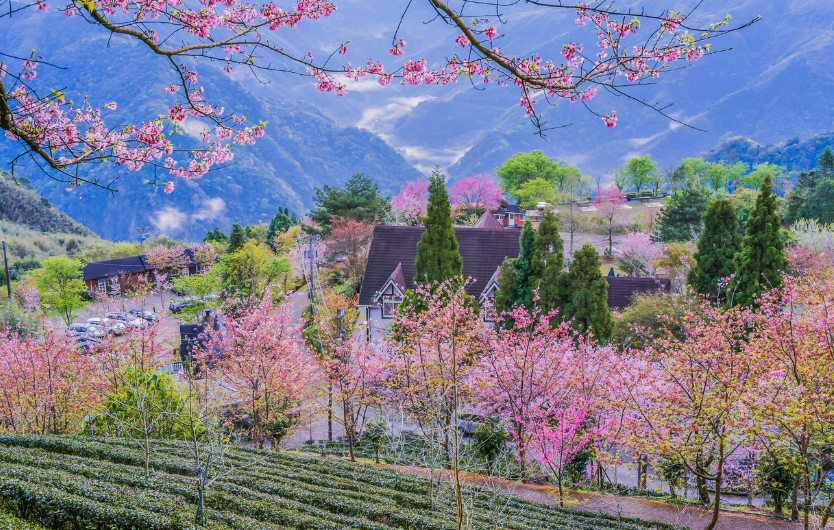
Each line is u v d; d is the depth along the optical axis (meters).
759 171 128.75
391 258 44.56
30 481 11.69
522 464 18.73
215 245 94.25
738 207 70.44
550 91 6.11
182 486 13.05
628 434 16.64
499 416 20.92
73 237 128.50
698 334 16.78
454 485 12.12
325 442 22.98
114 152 6.32
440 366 18.19
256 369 23.28
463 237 45.28
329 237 64.88
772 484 16.33
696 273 34.12
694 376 15.47
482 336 20.59
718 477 14.67
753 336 16.36
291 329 25.78
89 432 22.62
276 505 12.79
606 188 113.44
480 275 43.53
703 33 5.35
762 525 15.73
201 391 14.50
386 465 20.20
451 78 6.75
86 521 10.26
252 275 60.69
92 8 4.99
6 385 22.05
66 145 6.04
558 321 30.53
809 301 15.29
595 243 81.69
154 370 24.95
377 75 6.76
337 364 23.00
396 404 21.20
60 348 23.38
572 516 15.41
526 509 15.57
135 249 107.38
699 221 71.00
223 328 28.17
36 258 99.69
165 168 6.69
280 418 23.88
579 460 19.50
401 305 31.48
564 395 19.28
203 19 6.13
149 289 76.69
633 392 18.55
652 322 33.91
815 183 72.88
